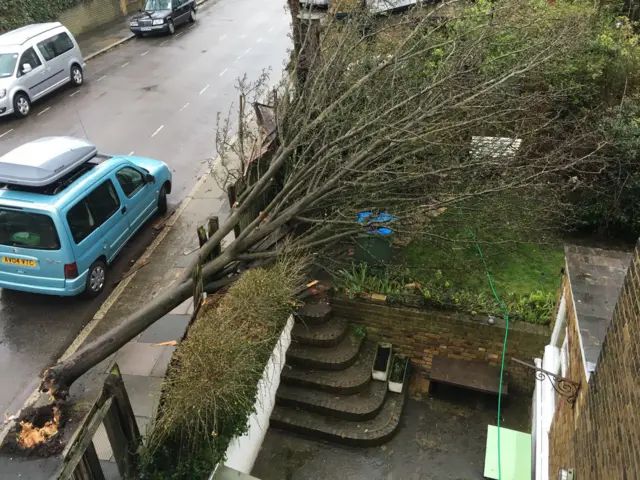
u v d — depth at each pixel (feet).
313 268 26.40
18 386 22.33
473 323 23.17
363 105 27.40
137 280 28.19
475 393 24.30
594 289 16.67
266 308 20.89
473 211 26.45
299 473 20.80
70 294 25.18
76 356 20.90
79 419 19.85
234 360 17.87
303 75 29.94
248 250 25.52
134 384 21.90
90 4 70.64
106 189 27.22
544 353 21.71
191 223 32.83
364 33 29.66
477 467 21.12
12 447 17.97
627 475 9.07
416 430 22.62
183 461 16.56
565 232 30.30
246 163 29.19
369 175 22.88
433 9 26.53
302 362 23.39
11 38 48.19
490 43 27.04
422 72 28.30
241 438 19.33
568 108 31.63
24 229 24.08
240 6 82.23
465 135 27.81
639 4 41.91
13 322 25.50
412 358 25.16
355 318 24.72
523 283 26.27
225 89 51.60
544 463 18.47
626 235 30.07
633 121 28.48
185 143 41.98
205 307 21.67
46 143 25.99
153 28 66.80
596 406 12.16
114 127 44.65
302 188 25.85
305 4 33.24
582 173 28.96
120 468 15.99
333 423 22.15
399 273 25.86
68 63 51.72
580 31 25.09
